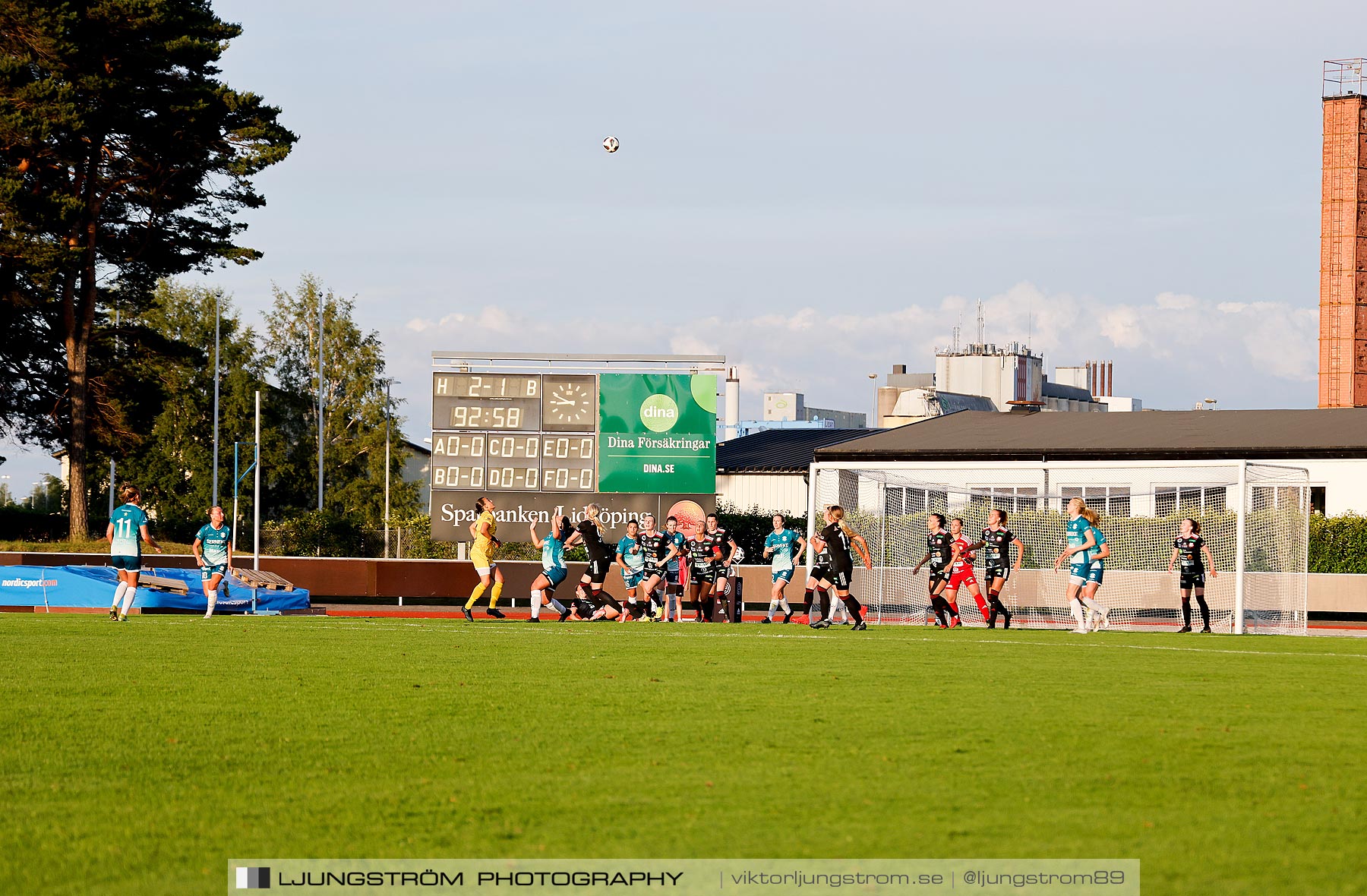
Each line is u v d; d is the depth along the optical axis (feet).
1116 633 246.68
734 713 116.67
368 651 177.99
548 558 269.85
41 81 449.48
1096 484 370.12
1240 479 272.10
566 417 367.45
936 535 263.70
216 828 75.31
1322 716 115.65
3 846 71.46
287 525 501.56
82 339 508.12
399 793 83.61
